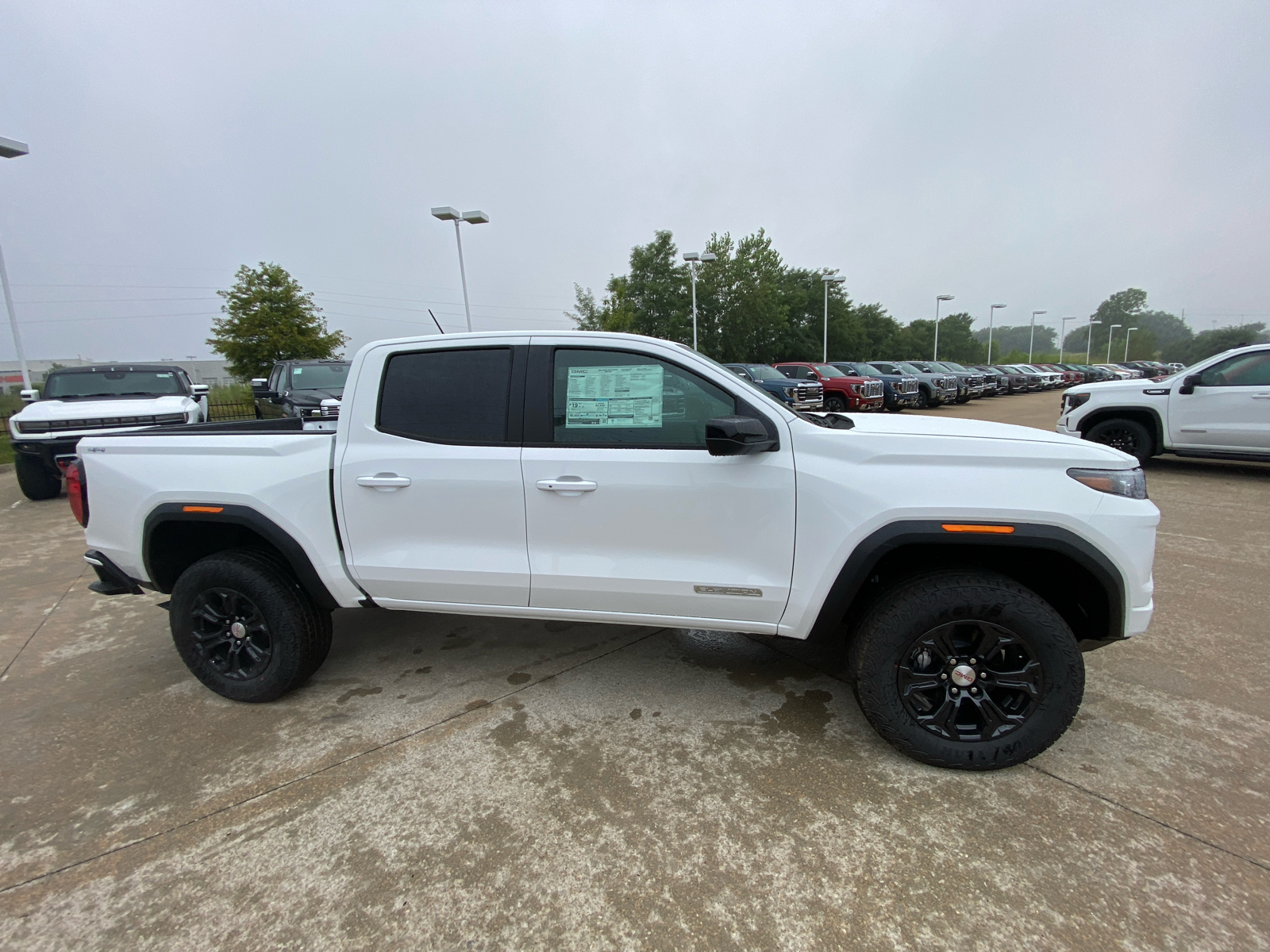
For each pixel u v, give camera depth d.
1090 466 2.24
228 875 1.93
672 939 1.68
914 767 2.37
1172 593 4.01
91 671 3.29
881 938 1.67
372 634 3.68
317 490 2.72
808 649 3.41
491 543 2.63
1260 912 1.72
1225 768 2.33
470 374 2.66
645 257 46.69
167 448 2.91
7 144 12.95
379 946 1.69
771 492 2.38
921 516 2.24
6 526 6.64
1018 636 2.21
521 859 1.97
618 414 2.53
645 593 2.54
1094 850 1.95
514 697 2.94
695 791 2.27
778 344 50.12
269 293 22.28
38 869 1.96
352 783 2.34
